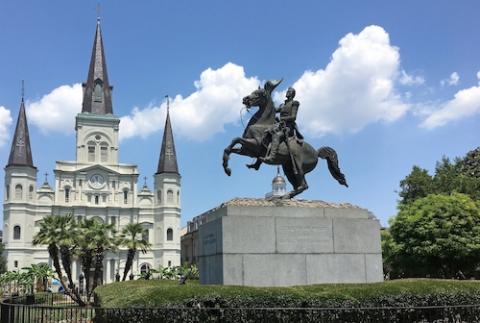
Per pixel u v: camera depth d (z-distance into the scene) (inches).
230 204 439.5
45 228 1354.6
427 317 383.2
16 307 431.5
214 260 434.0
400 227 1365.7
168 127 3257.9
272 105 469.4
